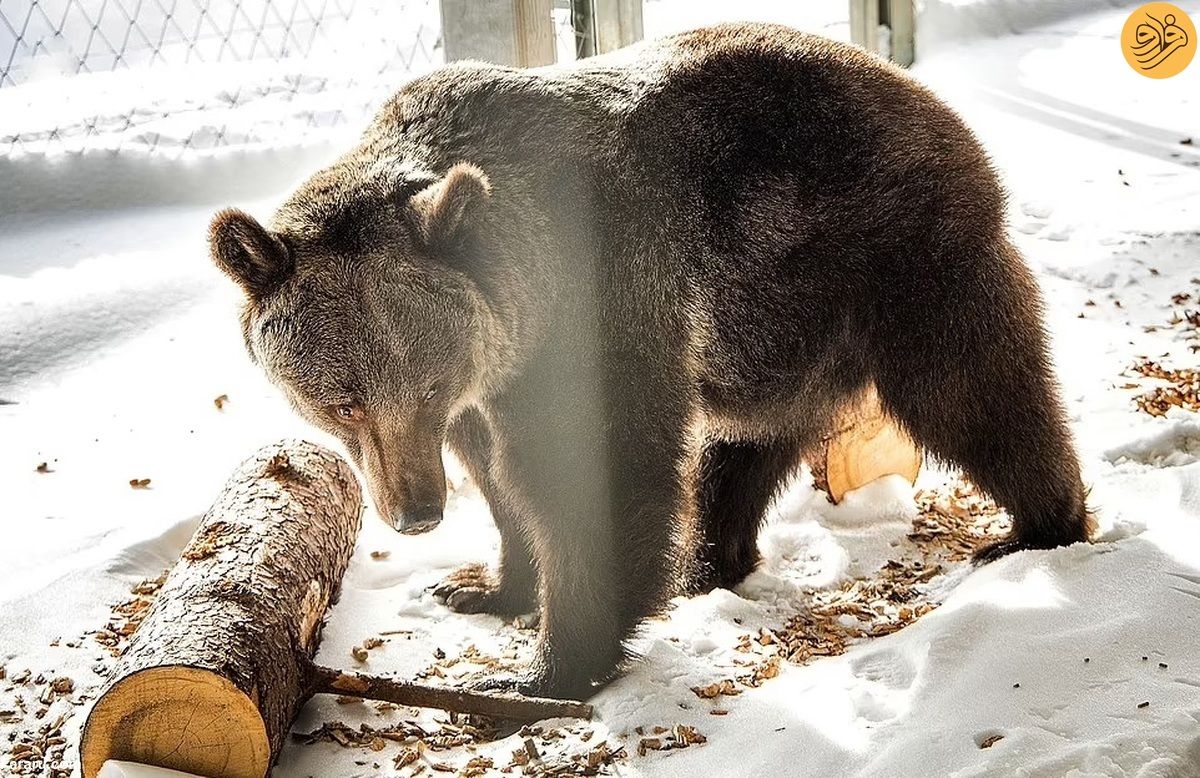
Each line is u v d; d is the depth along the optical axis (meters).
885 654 4.58
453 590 5.41
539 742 4.27
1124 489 5.70
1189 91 11.12
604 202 4.61
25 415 6.73
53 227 8.39
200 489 6.10
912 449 6.10
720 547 5.54
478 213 4.26
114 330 7.42
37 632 4.97
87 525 5.80
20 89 9.80
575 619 4.66
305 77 9.98
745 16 11.01
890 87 5.04
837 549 5.61
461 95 4.70
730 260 4.79
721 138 4.77
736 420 5.16
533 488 4.61
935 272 4.97
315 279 4.18
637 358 4.63
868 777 3.73
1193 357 7.15
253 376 7.18
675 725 4.30
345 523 5.13
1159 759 3.60
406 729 4.42
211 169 8.89
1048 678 4.14
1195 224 8.52
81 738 3.84
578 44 8.23
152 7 10.35
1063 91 11.30
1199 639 4.29
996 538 5.76
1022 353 5.13
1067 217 8.83
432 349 4.18
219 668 3.80
